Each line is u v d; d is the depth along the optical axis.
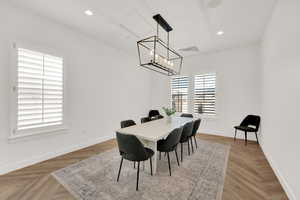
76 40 3.33
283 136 2.06
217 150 3.35
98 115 3.91
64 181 2.07
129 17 2.76
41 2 2.32
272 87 2.63
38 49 2.63
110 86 4.28
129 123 3.04
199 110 5.04
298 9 1.67
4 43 2.27
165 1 2.29
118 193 1.82
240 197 1.76
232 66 4.43
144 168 2.39
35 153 2.65
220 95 4.64
